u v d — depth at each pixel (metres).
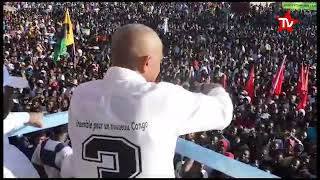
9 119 2.34
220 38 38.66
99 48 30.00
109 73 2.24
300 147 11.04
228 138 11.22
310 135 12.73
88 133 2.20
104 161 2.15
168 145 2.10
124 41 2.17
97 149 2.17
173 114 2.07
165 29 38.72
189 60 27.20
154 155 2.08
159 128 2.07
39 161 2.40
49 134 3.04
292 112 14.16
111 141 2.13
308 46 36.31
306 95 17.31
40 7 45.72
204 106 2.11
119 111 2.13
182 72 20.72
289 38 40.41
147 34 2.18
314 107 15.45
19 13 42.12
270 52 33.28
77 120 2.25
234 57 30.56
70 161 2.30
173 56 28.48
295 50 34.09
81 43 31.19
